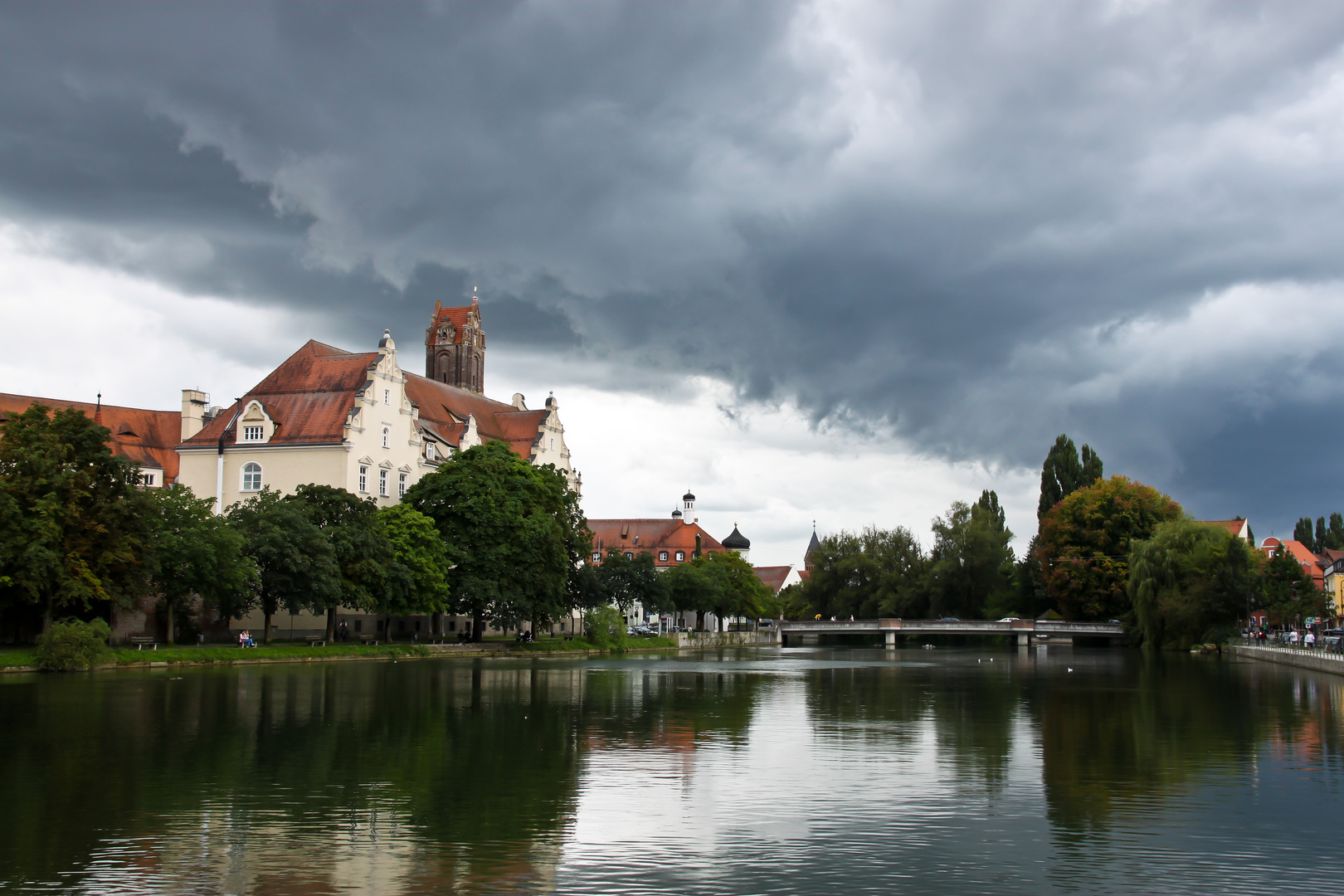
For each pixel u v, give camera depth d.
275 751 41.06
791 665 112.12
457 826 29.06
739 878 24.55
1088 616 180.75
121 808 30.89
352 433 131.25
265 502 105.75
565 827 29.06
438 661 106.50
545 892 23.38
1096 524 177.00
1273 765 39.81
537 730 48.25
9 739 43.56
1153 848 27.33
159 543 90.12
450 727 48.97
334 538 105.06
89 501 83.88
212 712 53.16
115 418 156.12
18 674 75.81
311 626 122.00
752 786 34.91
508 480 126.25
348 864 25.27
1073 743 45.38
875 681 84.69
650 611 173.00
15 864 25.20
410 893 23.22
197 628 109.94
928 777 36.91
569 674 89.06
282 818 29.88
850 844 27.55
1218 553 144.00
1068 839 28.16
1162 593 145.88
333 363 139.38
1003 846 27.44
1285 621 143.38
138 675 76.62
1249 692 72.88
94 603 96.00
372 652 108.31
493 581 121.38
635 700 63.84
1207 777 37.16
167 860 25.50
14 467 81.75
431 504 123.62
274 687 68.19
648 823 29.64
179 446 135.50
